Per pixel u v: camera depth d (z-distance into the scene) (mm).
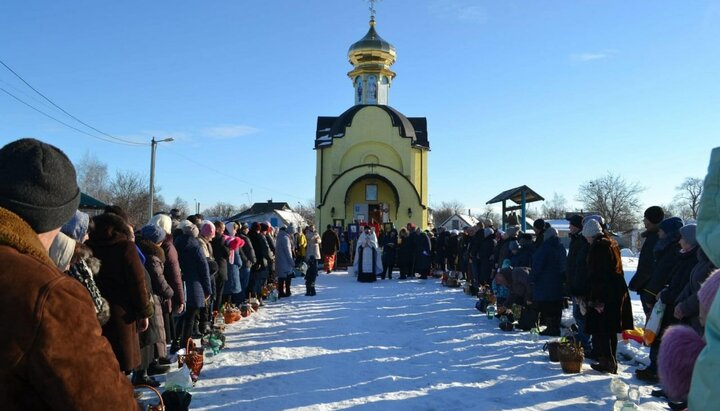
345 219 28969
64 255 3641
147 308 5164
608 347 7008
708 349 1835
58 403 1596
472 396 6121
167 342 8742
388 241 20391
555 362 7574
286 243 14578
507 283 10445
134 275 5082
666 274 6473
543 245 9211
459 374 7043
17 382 1585
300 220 50125
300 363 7574
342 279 19953
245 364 7508
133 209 51531
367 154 30328
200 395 6125
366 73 32469
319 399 6016
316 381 6699
